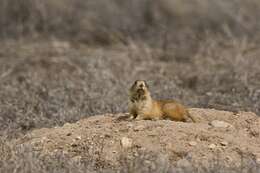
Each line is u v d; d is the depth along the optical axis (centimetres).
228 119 2238
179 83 3484
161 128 2053
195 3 5522
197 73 3638
